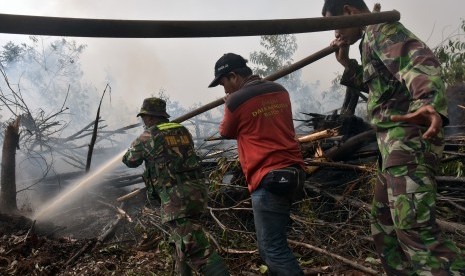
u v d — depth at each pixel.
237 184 4.24
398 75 1.90
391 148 1.98
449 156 3.95
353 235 3.48
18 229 4.46
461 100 4.65
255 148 2.50
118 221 4.43
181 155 3.15
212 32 1.14
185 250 2.98
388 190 2.01
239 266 3.39
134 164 3.18
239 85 2.71
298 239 3.68
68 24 0.94
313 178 4.23
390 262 2.25
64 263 3.72
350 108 4.57
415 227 1.89
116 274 3.41
